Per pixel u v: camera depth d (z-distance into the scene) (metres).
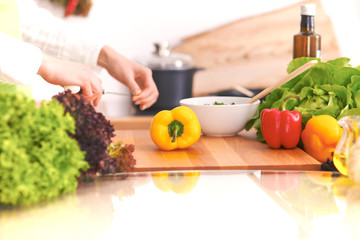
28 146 0.83
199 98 1.80
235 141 1.65
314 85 1.61
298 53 1.81
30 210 0.81
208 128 1.69
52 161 0.84
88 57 1.87
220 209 0.82
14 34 1.88
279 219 0.78
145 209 0.82
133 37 3.56
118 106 3.26
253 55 3.61
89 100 1.56
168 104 2.88
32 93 2.09
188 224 0.76
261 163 1.39
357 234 0.73
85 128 0.95
